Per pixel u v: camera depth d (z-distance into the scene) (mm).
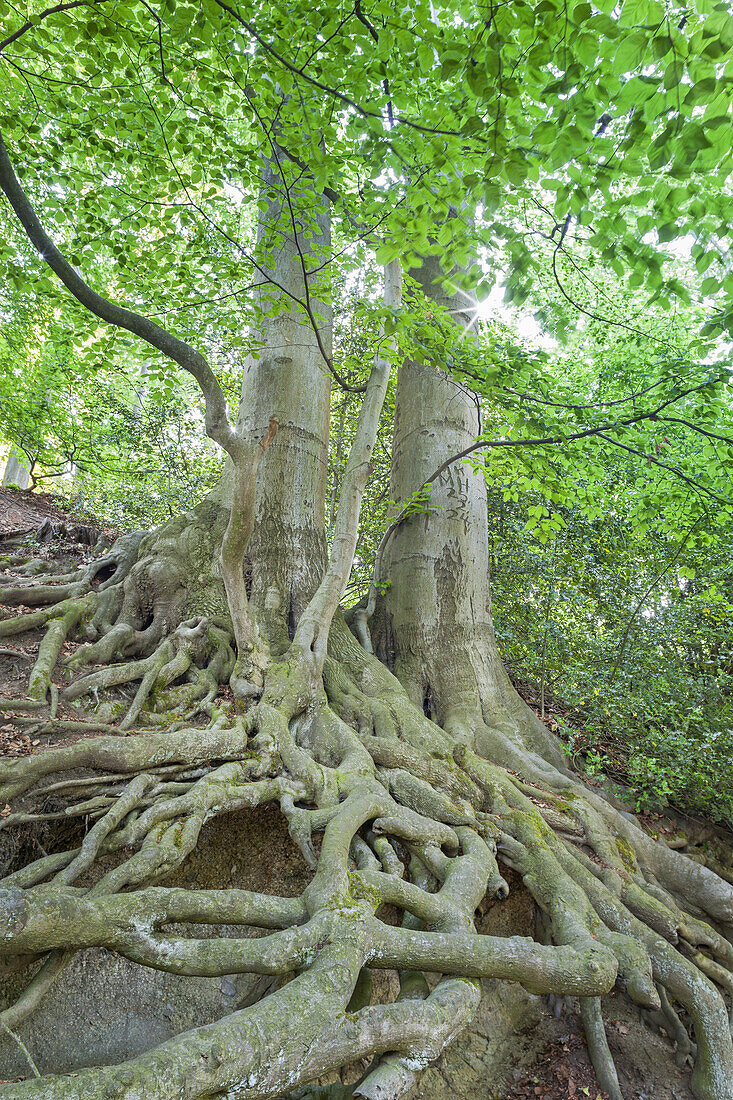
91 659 6211
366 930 3912
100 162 7422
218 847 5191
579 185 4250
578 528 10188
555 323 5680
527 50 3891
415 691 7969
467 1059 5301
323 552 8250
